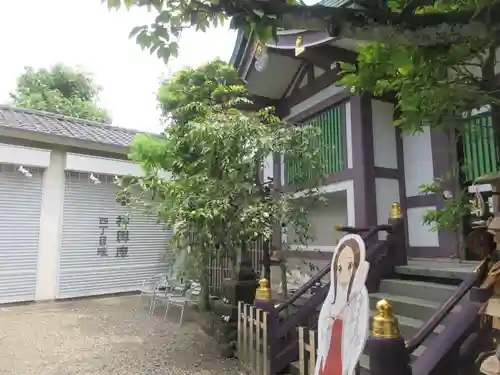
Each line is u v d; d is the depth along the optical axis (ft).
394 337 8.16
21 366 16.57
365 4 6.56
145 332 22.24
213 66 25.36
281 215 17.25
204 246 19.79
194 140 18.34
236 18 6.58
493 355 6.46
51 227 31.89
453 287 13.82
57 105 59.98
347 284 8.97
